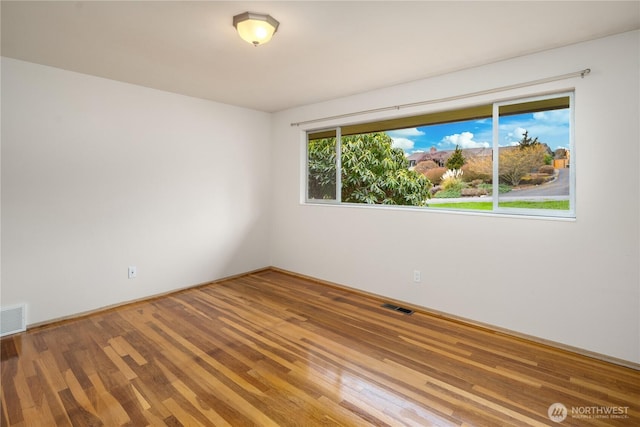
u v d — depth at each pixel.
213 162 4.25
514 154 2.86
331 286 4.19
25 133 2.88
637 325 2.30
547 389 2.08
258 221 4.84
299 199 4.58
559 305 2.59
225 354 2.50
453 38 2.38
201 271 4.19
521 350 2.57
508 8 1.98
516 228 2.77
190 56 2.73
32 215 2.94
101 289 3.36
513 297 2.80
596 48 2.38
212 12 2.03
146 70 3.06
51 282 3.06
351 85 3.51
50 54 2.70
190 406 1.92
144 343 2.67
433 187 3.74
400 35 2.33
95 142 3.27
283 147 4.77
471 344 2.67
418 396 2.01
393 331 2.91
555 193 2.68
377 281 3.74
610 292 2.38
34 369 2.29
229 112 4.39
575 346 2.53
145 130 3.61
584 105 2.44
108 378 2.19
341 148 4.29
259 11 2.00
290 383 2.14
